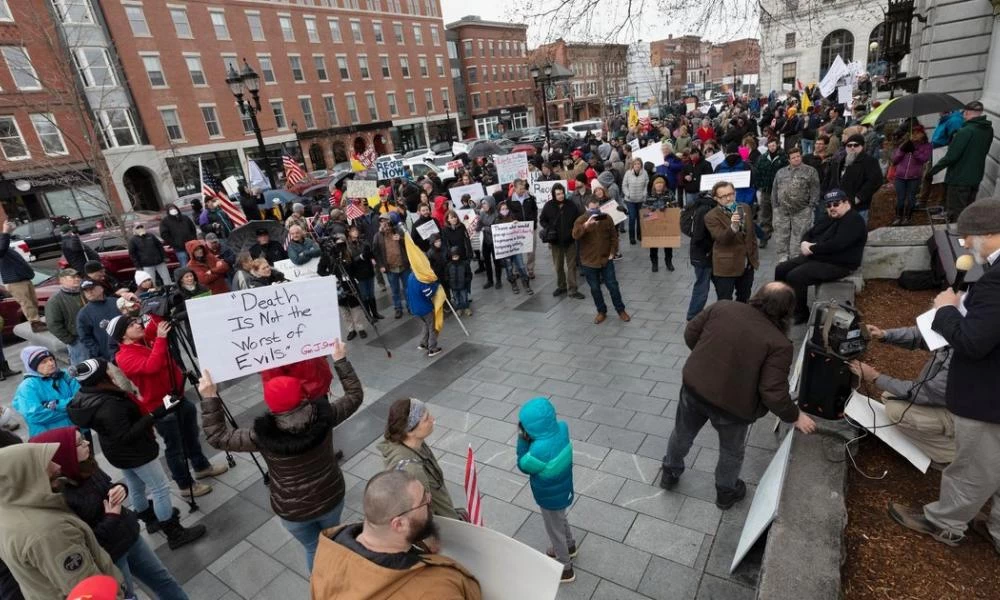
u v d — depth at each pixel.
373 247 8.70
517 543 2.26
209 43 33.34
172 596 3.33
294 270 8.05
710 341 3.34
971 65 10.95
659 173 11.92
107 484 3.00
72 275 7.05
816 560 2.66
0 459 2.40
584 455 4.51
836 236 5.59
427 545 2.17
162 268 10.96
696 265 6.44
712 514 3.70
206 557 4.02
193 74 32.69
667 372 5.73
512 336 7.34
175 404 4.40
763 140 17.81
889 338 3.47
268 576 3.78
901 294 6.07
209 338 3.67
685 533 3.57
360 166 15.90
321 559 1.87
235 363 3.77
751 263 6.15
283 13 37.31
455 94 54.62
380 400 6.05
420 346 7.33
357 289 8.43
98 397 3.72
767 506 3.01
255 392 6.85
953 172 7.69
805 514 2.95
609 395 5.42
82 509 2.79
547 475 3.01
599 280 7.12
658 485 4.05
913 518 3.00
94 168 11.30
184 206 19.62
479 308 8.76
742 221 5.98
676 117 27.61
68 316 6.99
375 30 44.06
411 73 47.56
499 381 6.08
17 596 2.70
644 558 3.42
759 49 13.34
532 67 16.38
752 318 3.22
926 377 3.22
